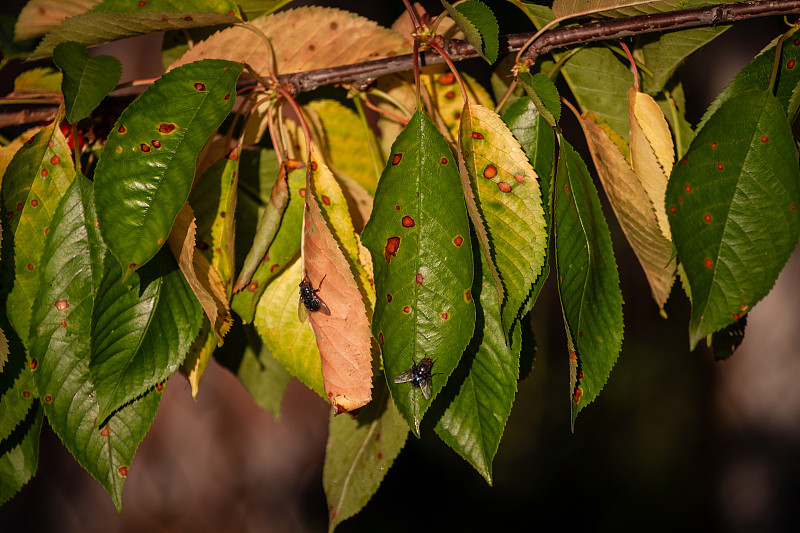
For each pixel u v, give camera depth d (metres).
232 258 0.69
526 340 0.71
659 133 0.70
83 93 0.68
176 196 0.66
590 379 0.67
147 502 1.68
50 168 0.70
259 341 0.77
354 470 0.74
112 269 0.67
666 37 0.73
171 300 0.68
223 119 0.67
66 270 0.69
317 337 0.68
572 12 0.72
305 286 0.68
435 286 0.65
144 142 0.66
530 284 0.66
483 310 0.67
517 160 0.67
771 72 0.69
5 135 0.82
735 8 0.71
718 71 1.63
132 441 0.69
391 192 0.66
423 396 0.65
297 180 0.70
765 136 0.66
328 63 0.74
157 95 0.67
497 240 0.67
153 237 0.65
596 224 0.68
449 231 0.66
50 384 0.69
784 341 1.60
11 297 0.69
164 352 0.68
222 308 0.69
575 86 0.75
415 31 0.69
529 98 0.69
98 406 0.69
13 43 0.79
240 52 0.73
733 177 0.66
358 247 0.70
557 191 0.67
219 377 1.69
